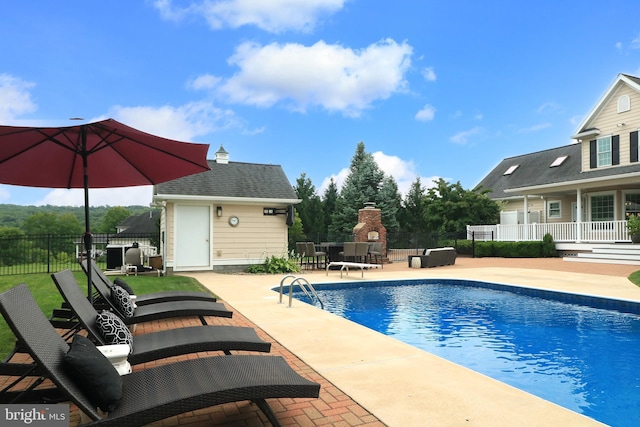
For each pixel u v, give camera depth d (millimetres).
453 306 9570
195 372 2861
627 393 4395
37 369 2820
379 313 8812
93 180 5699
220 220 15211
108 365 2555
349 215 38938
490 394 3604
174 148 4512
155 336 3891
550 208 24422
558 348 6148
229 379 2729
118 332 3547
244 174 16875
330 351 4895
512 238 22812
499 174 29844
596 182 18984
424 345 6320
